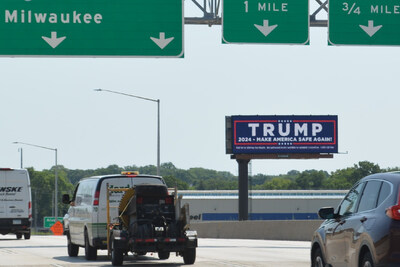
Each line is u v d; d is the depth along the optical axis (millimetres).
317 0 56594
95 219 48469
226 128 153750
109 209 47594
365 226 25938
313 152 153750
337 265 28844
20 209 88125
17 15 54656
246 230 95938
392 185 25406
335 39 56562
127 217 46438
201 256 54312
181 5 55281
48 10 54844
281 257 53000
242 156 151750
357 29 56656
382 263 24594
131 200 45812
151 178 49094
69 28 54875
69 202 54500
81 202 51969
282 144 153750
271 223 92062
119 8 55031
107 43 54938
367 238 25531
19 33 54625
